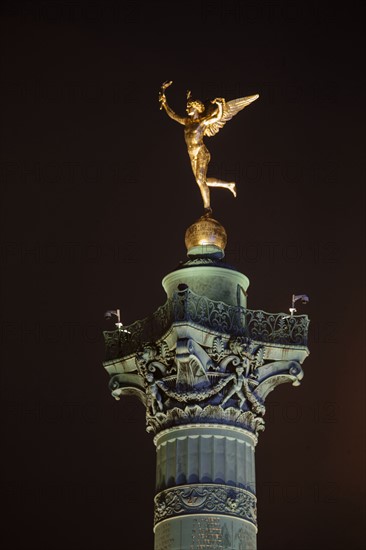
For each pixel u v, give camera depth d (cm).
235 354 5034
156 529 4872
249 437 5059
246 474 4947
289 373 5256
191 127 5544
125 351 5328
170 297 5272
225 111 5566
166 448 4984
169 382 5056
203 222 5441
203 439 4925
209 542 4694
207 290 5209
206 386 4978
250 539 4803
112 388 5362
